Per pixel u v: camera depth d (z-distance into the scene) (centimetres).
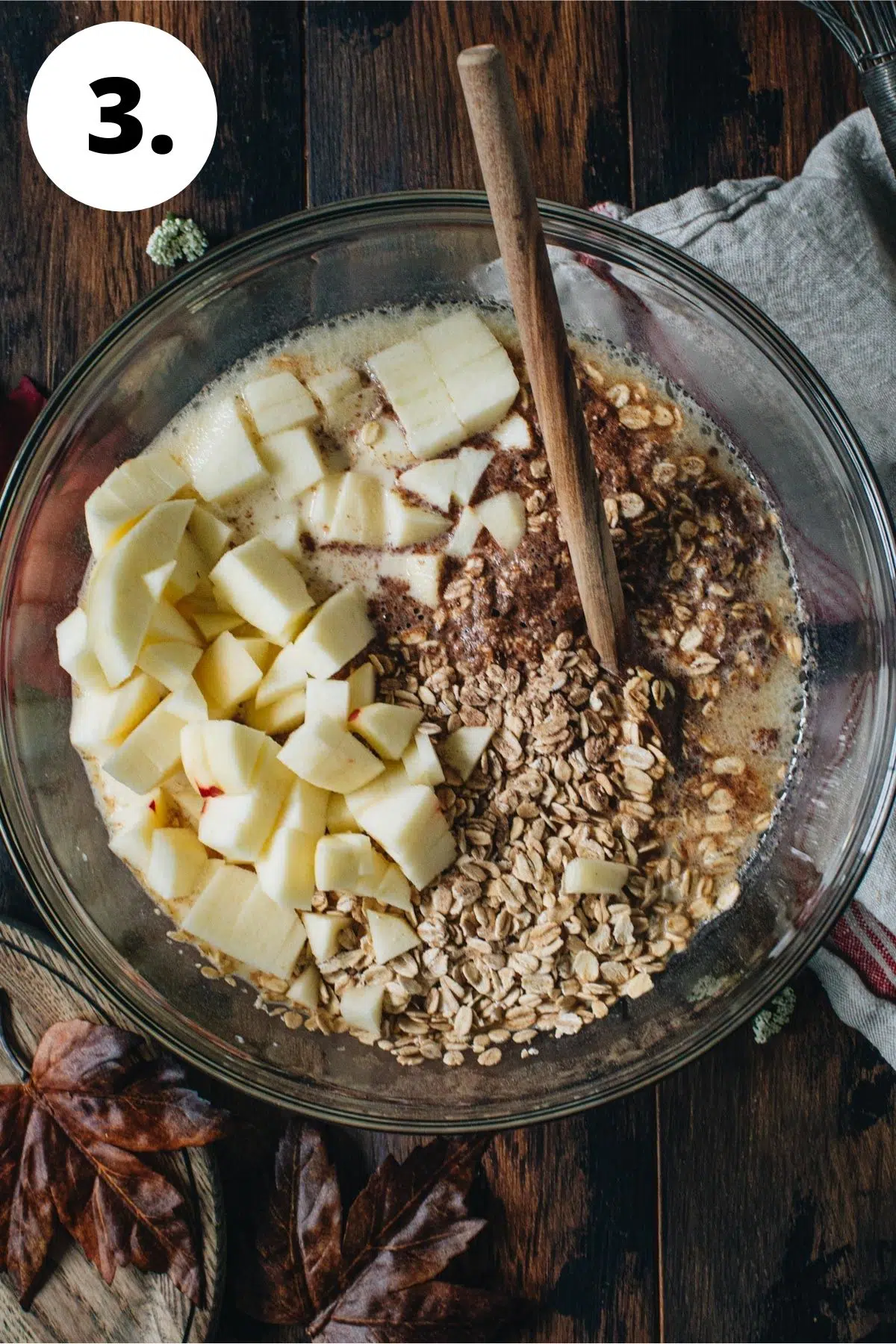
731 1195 53
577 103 54
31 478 50
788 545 51
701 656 49
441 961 48
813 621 51
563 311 51
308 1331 51
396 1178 51
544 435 41
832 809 51
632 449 50
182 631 49
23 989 52
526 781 48
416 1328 51
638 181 54
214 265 49
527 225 36
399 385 49
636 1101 53
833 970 53
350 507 49
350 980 49
